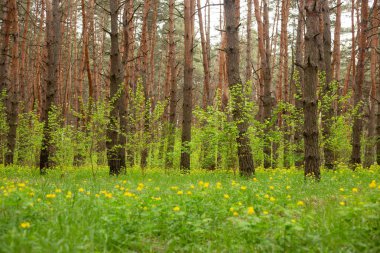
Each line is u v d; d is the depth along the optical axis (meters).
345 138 16.00
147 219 5.15
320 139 14.71
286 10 24.53
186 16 15.83
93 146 13.22
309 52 10.20
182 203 5.70
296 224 4.37
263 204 6.14
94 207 5.52
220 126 11.91
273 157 19.48
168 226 4.99
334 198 6.80
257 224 4.43
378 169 14.29
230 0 12.19
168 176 13.30
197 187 8.51
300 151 17.30
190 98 15.73
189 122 15.63
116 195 6.71
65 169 14.33
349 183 9.43
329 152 15.46
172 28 19.28
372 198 5.15
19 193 5.32
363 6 16.09
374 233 4.34
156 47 38.94
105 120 12.88
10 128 17.69
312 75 10.28
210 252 4.27
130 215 5.09
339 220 4.88
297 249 4.10
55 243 3.89
